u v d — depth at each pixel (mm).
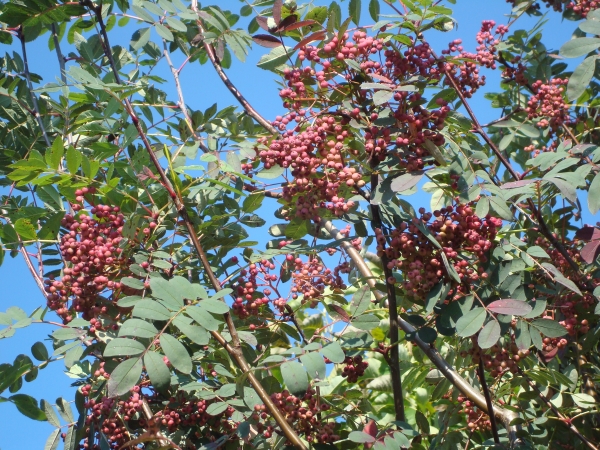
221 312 2596
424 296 2949
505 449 3268
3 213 4004
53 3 3869
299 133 3270
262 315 3486
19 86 4293
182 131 3982
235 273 3420
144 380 3414
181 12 3809
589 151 3256
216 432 3531
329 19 3111
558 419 3773
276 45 3332
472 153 3420
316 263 3631
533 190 3305
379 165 3041
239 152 3492
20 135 4109
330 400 3900
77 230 3158
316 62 3217
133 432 3471
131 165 3297
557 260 3967
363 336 3346
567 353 4137
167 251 3637
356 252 3732
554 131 4895
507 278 2951
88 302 3121
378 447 2689
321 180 3039
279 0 3172
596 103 4809
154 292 2584
